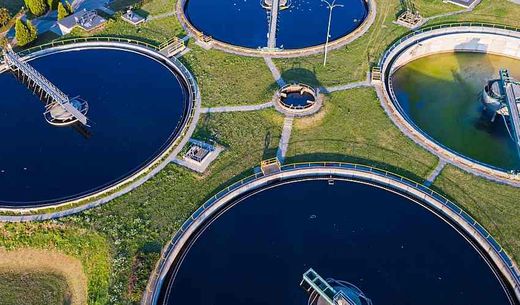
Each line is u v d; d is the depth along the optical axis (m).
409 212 46.62
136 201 47.72
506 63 68.12
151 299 40.09
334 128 54.50
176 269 42.62
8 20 71.56
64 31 68.94
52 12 74.12
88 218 46.28
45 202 47.78
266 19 71.69
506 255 42.75
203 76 61.47
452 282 41.41
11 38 68.88
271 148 52.41
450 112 61.19
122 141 54.22
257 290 41.06
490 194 47.75
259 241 44.41
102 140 54.41
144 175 50.12
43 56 65.31
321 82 60.06
